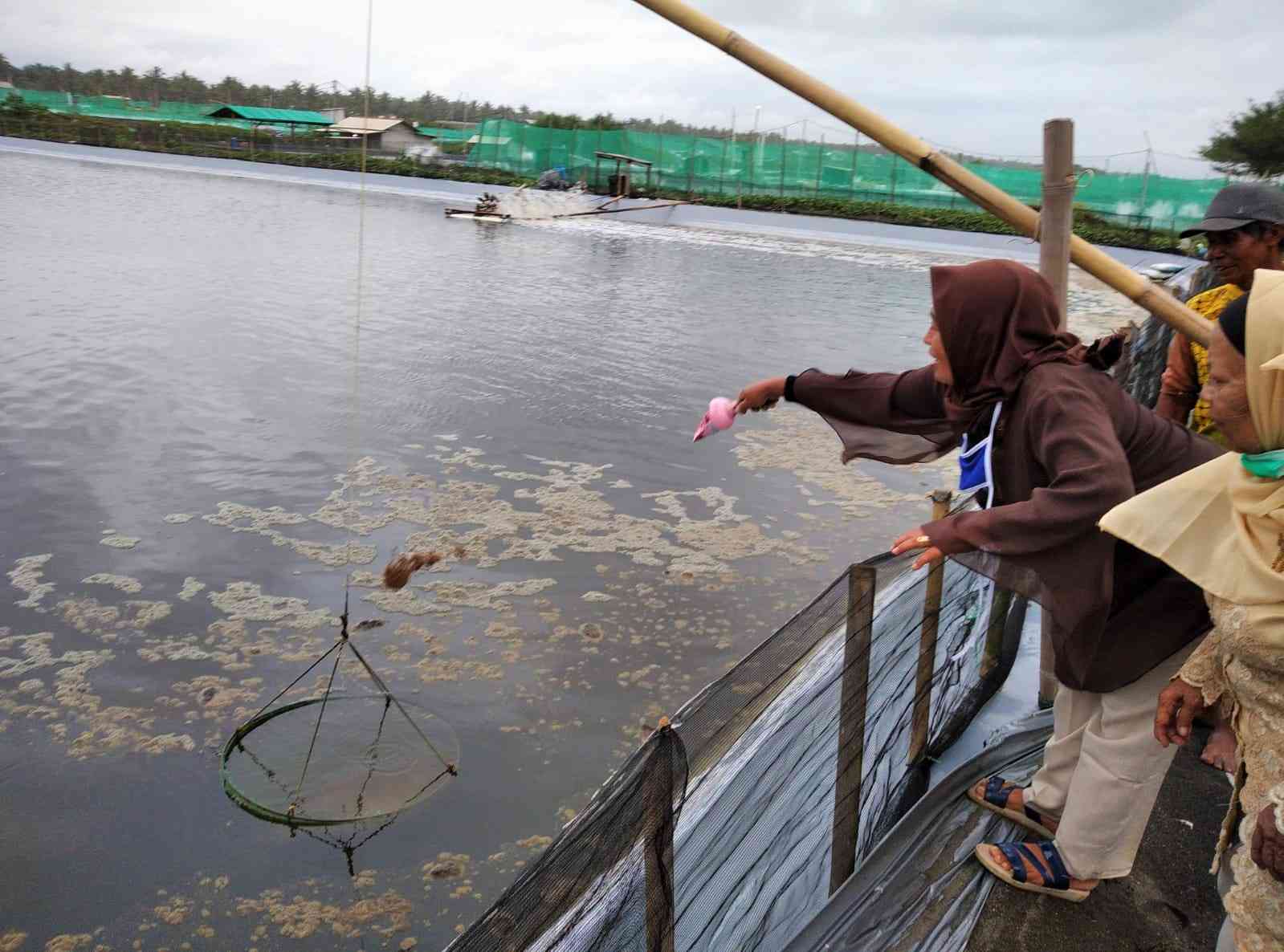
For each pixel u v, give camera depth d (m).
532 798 3.62
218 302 12.05
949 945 2.14
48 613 4.64
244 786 3.60
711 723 1.70
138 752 3.75
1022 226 2.43
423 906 3.12
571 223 28.47
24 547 5.27
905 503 6.62
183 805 3.50
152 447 6.84
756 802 1.93
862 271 20.05
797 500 6.61
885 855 2.40
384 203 29.83
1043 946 2.15
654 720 4.11
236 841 3.35
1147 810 2.11
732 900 1.95
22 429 6.99
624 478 6.86
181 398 7.95
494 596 5.06
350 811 3.49
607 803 1.44
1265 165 25.69
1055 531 1.75
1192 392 3.07
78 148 44.88
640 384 9.40
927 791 2.74
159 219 20.48
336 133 48.75
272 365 9.16
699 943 1.90
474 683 4.29
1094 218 26.28
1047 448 1.83
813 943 2.13
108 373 8.50
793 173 34.50
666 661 4.54
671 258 20.77
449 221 26.02
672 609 5.01
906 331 13.19
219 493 6.14
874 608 2.36
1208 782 2.75
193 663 4.33
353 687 4.23
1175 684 1.86
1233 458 1.56
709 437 7.83
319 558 5.36
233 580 5.06
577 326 12.24
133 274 13.73
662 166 36.94
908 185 32.47
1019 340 1.93
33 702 4.01
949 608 2.86
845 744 2.21
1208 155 27.09
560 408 8.42
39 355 8.94
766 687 1.82
